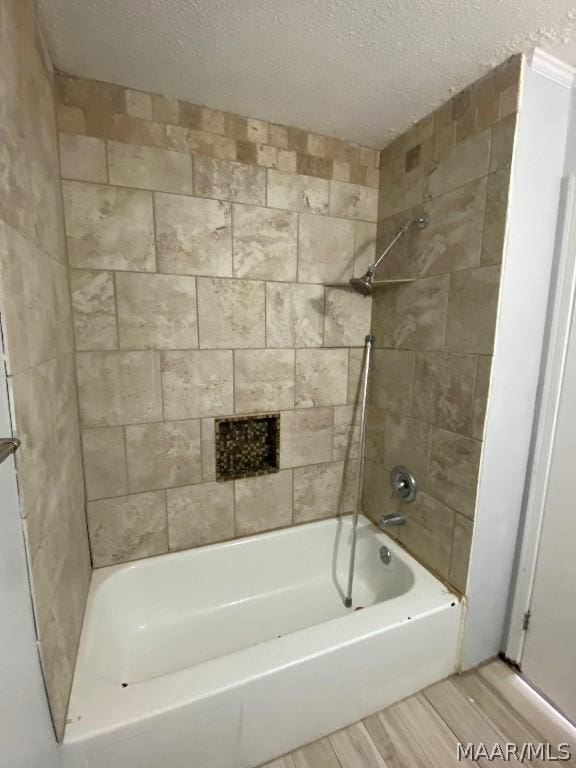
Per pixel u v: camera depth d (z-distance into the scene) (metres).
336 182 1.65
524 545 1.38
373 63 1.15
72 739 0.88
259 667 1.07
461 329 1.31
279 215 1.57
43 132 0.99
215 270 1.50
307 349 1.72
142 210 1.36
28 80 0.86
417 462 1.55
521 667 1.43
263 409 1.68
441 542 1.45
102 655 1.23
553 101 1.14
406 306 1.57
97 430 1.42
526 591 1.39
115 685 1.01
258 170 1.51
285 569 1.81
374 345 1.79
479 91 1.21
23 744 0.66
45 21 0.98
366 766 1.13
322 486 1.87
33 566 0.73
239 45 1.08
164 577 1.59
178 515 1.61
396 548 1.66
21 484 0.68
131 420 1.47
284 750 1.14
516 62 1.08
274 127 1.51
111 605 1.45
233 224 1.50
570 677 1.26
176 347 1.49
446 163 1.35
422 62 1.14
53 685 0.83
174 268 1.44
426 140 1.44
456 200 1.31
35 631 0.75
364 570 1.83
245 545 1.72
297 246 1.62
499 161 1.14
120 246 1.35
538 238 1.19
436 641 1.34
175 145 1.37
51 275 0.99
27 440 0.71
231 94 1.32
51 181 1.06
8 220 0.67
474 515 1.30
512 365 1.24
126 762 0.94
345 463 1.90
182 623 1.60
